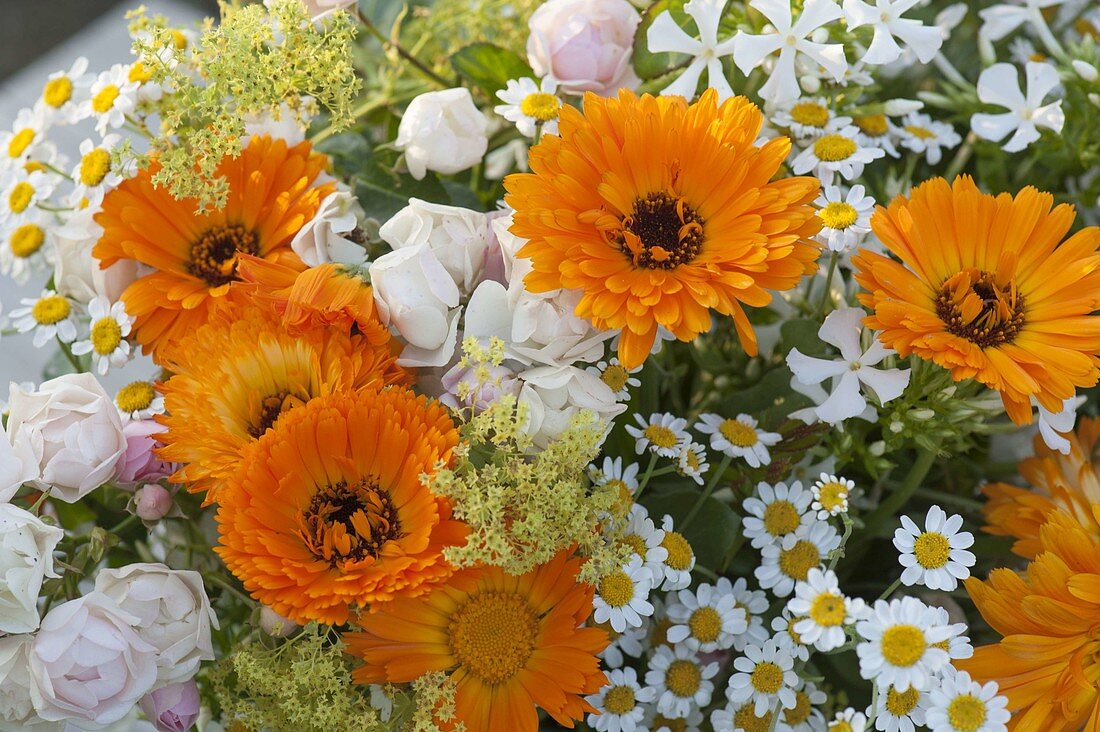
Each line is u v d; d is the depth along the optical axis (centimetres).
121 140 49
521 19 56
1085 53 53
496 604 44
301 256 47
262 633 45
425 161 50
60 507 50
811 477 49
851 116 51
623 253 44
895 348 43
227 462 43
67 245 49
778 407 49
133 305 47
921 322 43
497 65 53
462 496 42
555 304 44
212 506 49
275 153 48
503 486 44
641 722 46
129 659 43
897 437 46
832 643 42
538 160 44
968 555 43
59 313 50
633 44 51
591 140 44
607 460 46
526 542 43
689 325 43
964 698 42
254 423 44
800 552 46
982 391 48
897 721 43
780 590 45
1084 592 43
